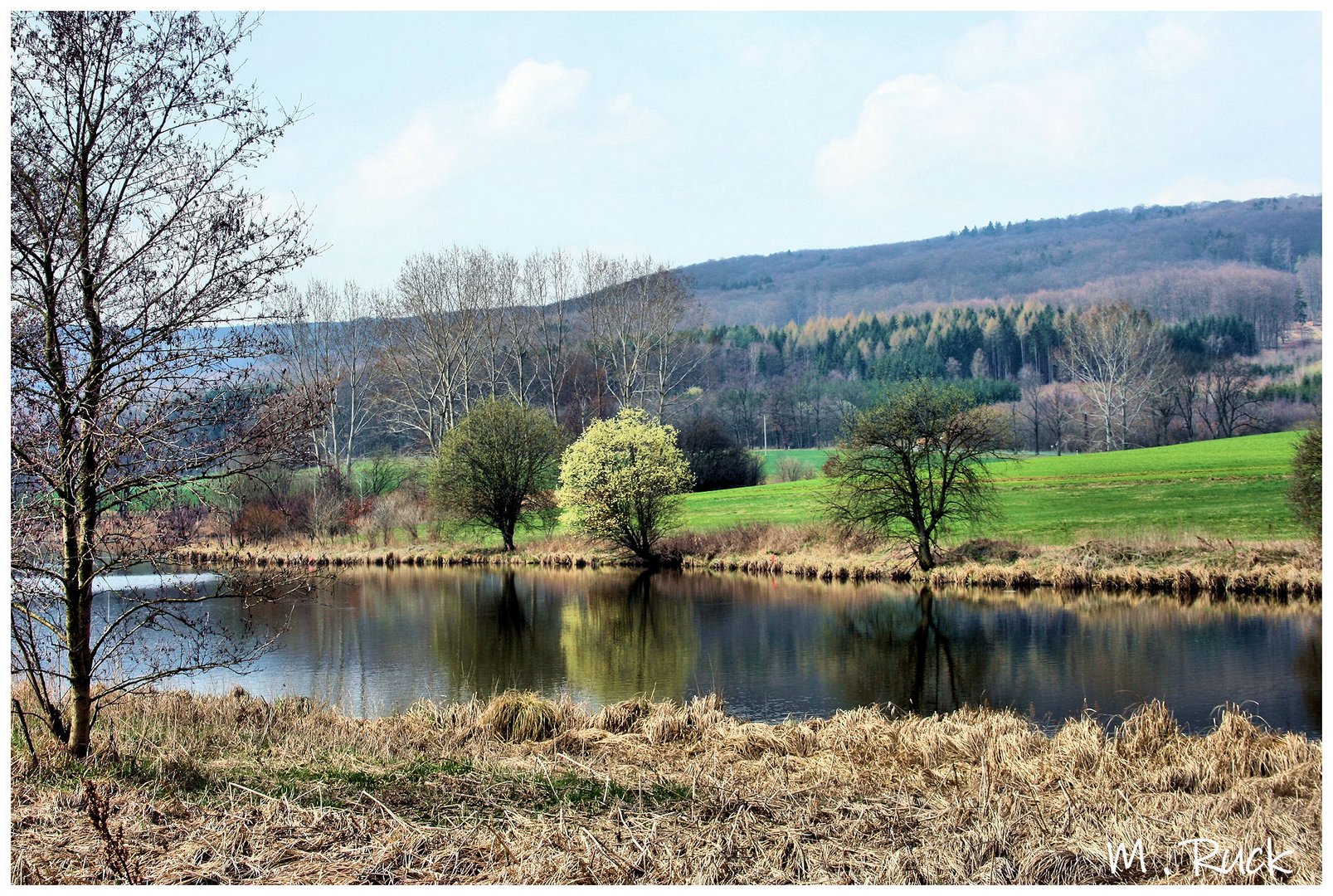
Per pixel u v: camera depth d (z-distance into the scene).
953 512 37.06
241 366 9.75
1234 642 23.30
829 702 19.00
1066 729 12.92
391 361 60.56
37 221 8.67
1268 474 48.97
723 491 63.78
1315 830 8.78
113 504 9.69
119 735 11.42
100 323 9.34
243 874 7.43
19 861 7.31
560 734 13.05
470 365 65.88
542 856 7.96
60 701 11.38
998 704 18.47
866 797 9.73
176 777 9.61
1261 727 16.28
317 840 8.16
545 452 48.19
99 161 9.29
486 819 8.90
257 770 10.21
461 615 30.05
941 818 9.02
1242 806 9.60
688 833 8.58
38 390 8.95
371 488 57.59
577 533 45.22
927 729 13.27
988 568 33.47
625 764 11.53
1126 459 60.56
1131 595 30.34
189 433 9.65
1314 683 19.34
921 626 26.92
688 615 29.59
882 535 38.25
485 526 47.91
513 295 66.00
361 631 27.16
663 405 69.69
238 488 11.62
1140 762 11.57
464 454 46.97
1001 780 10.42
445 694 19.56
